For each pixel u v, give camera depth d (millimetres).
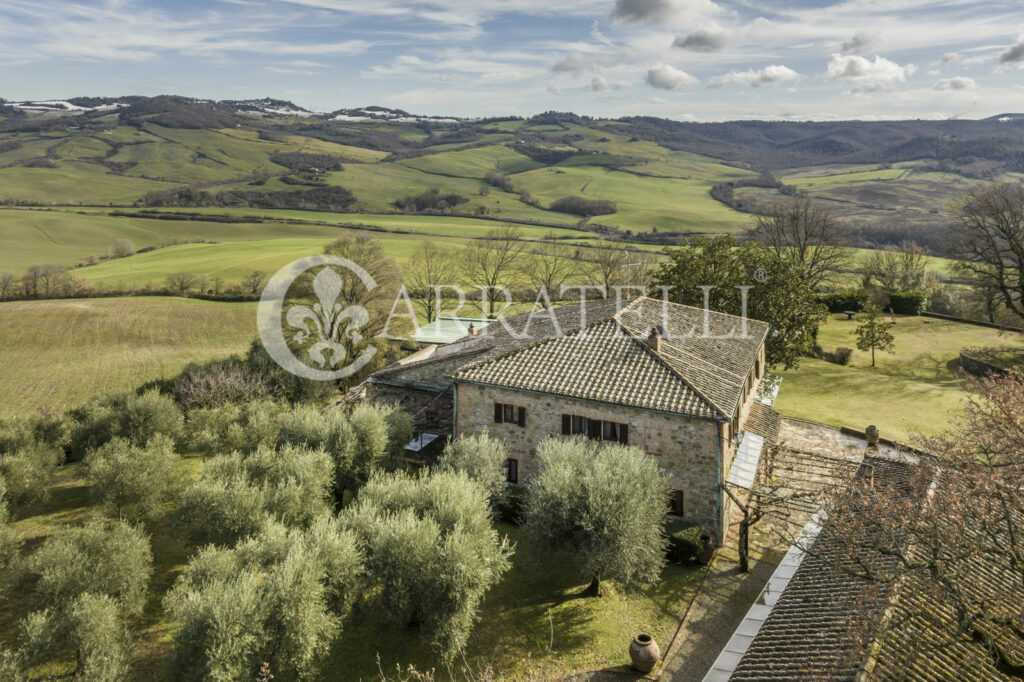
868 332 52531
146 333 65562
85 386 51062
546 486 20625
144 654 17797
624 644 18750
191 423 34250
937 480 15328
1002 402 15328
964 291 77688
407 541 17688
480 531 19453
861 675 12109
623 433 24812
